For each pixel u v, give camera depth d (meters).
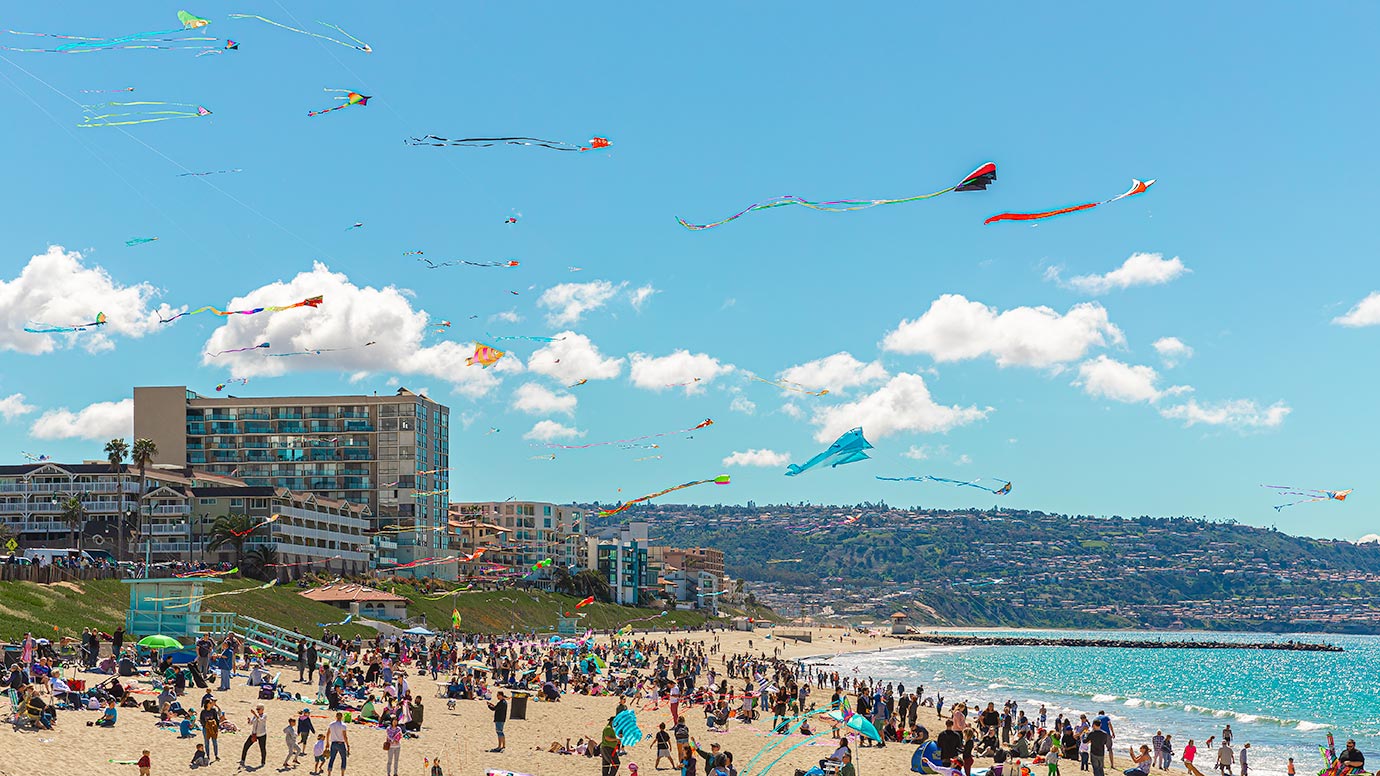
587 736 56.88
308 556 156.62
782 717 66.56
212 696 54.28
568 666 95.69
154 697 50.38
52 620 77.00
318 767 40.97
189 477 160.62
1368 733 92.12
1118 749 74.94
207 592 106.12
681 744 47.34
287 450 195.75
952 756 48.56
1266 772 65.38
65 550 124.31
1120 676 181.62
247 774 39.44
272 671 67.06
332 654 78.75
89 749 38.91
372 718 53.66
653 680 87.38
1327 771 52.66
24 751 36.78
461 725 57.75
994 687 141.75
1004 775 46.72
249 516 148.50
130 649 64.69
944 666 194.75
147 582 66.19
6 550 130.88
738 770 49.78
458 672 80.81
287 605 115.00
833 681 106.69
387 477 195.12
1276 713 116.12
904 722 66.94
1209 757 72.44
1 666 49.22
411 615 143.75
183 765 39.34
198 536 147.50
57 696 45.50
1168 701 127.88
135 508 145.75
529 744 53.06
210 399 196.62
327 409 196.88
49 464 145.38
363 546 173.12
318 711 54.81
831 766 43.84
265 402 196.75
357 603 126.69
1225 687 159.25
